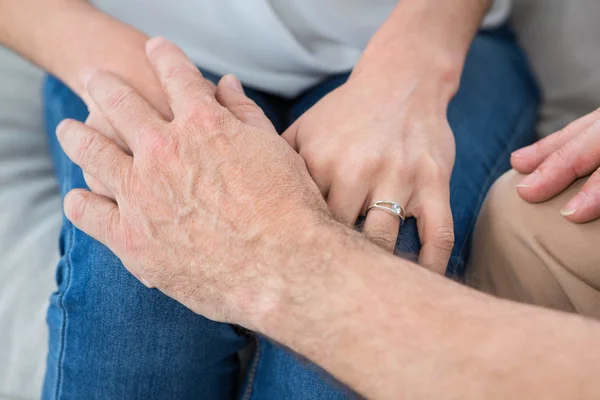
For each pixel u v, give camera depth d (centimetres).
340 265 45
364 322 43
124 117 52
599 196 49
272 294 46
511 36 76
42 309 63
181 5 60
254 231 47
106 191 53
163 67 54
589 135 50
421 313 43
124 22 63
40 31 60
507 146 65
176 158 50
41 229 66
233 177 49
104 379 55
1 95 72
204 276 48
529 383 40
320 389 51
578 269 51
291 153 51
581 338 41
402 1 62
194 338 55
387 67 58
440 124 56
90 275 54
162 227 49
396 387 42
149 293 53
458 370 41
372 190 52
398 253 51
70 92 63
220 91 55
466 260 57
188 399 58
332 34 63
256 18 59
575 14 75
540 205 52
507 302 44
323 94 64
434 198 53
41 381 61
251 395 61
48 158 71
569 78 75
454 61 59
